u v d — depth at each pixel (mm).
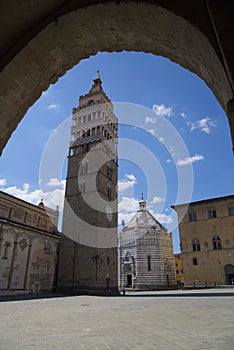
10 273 39438
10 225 40781
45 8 5113
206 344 8344
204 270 53469
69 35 5492
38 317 16516
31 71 5754
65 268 50375
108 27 5371
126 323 13664
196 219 57719
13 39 5441
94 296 40094
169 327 12094
